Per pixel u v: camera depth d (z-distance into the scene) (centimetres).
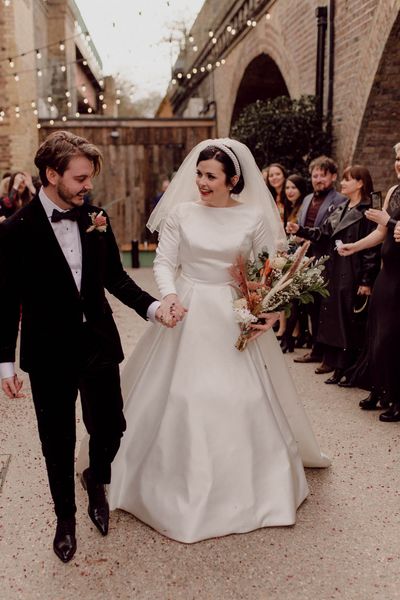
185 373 267
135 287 263
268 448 269
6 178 638
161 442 264
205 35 1641
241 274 266
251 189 285
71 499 244
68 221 233
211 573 235
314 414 410
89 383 247
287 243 287
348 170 474
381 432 377
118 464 284
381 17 665
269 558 244
